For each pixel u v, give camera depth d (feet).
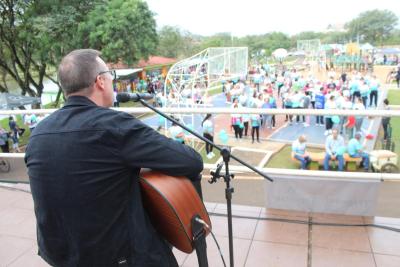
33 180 3.70
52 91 97.30
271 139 41.55
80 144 3.53
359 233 7.89
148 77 99.86
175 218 3.95
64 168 3.53
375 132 37.91
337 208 8.62
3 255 7.71
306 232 8.03
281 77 74.02
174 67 52.70
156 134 3.75
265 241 7.78
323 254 7.26
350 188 8.39
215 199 9.73
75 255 3.75
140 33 65.21
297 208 8.89
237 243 7.76
